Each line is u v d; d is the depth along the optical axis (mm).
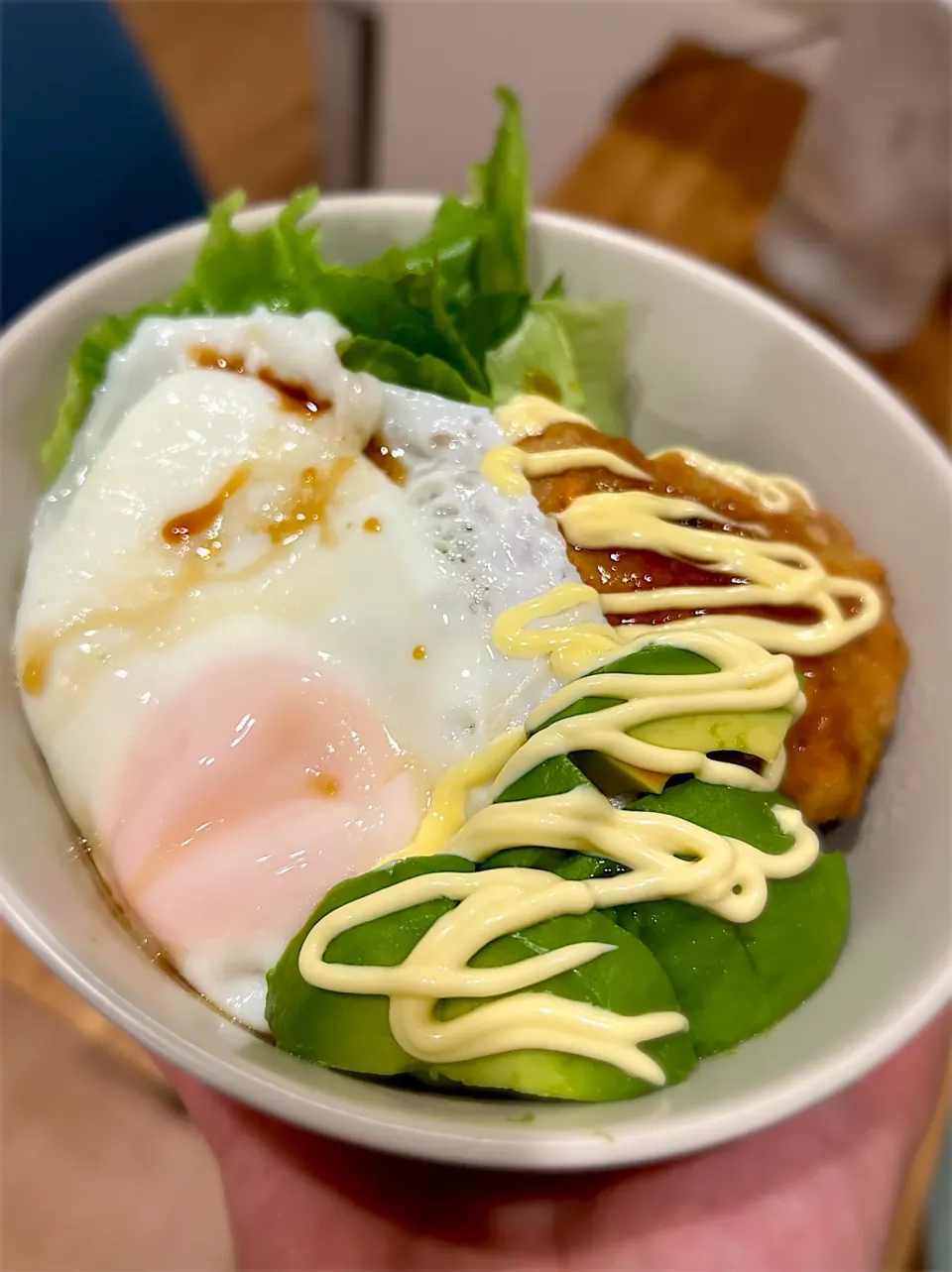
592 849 141
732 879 140
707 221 337
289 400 177
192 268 202
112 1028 256
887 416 189
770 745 152
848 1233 177
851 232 312
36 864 145
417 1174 167
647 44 365
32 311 185
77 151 322
